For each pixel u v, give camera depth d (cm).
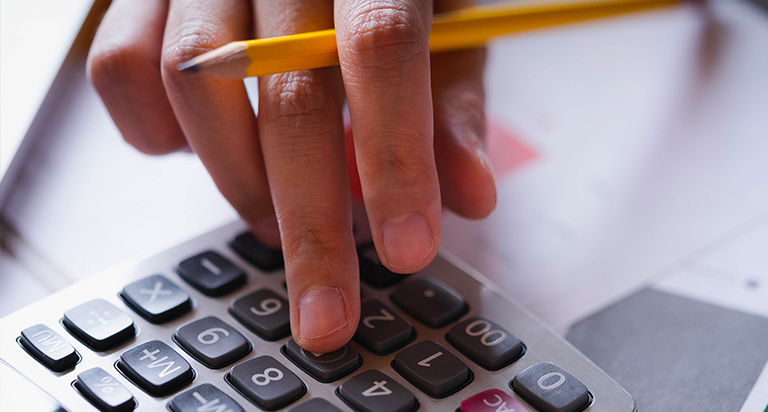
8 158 48
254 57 33
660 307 40
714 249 44
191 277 37
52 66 52
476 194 37
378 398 30
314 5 38
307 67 35
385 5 32
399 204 31
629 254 44
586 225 46
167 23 39
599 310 39
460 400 31
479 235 45
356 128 32
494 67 62
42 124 52
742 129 54
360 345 34
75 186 49
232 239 40
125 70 40
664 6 66
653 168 51
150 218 46
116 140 53
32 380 31
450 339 34
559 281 42
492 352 33
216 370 32
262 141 36
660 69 61
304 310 32
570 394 31
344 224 34
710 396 34
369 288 37
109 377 31
